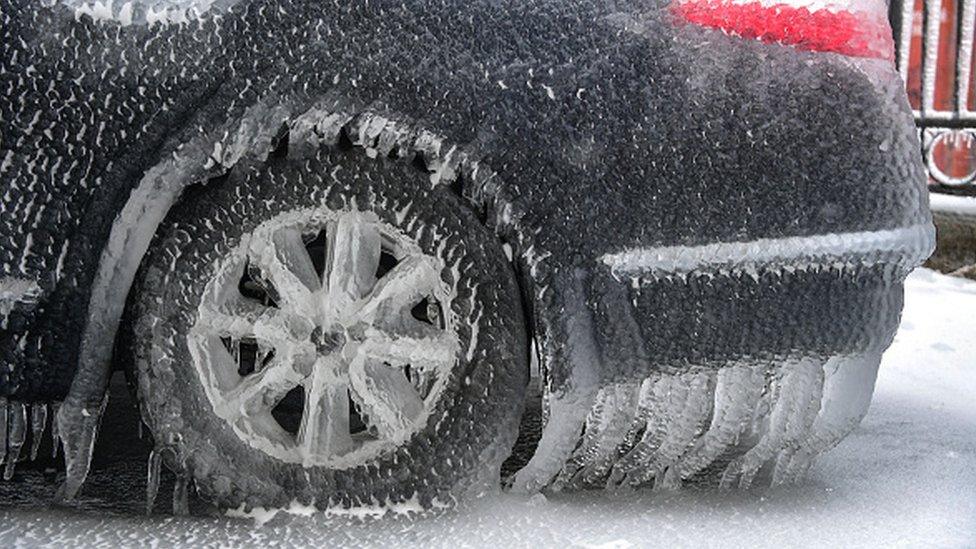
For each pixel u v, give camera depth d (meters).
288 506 3.18
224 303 3.16
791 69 2.99
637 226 3.02
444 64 3.02
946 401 4.82
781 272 3.03
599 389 3.08
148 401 3.15
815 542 3.10
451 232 3.08
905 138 3.04
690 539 3.08
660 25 3.02
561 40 3.02
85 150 3.03
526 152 3.02
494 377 3.11
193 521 3.17
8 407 3.13
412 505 3.15
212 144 3.04
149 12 3.01
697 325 3.06
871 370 3.19
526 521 3.13
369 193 3.08
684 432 3.14
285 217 3.11
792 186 3.00
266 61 3.02
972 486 3.63
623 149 3.01
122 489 3.43
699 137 3.00
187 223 3.11
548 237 3.03
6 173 3.02
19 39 3.01
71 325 3.08
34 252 3.04
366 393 3.15
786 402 3.15
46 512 3.22
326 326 3.15
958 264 7.66
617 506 3.27
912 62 8.16
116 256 3.08
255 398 3.18
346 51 3.02
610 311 3.05
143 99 3.02
